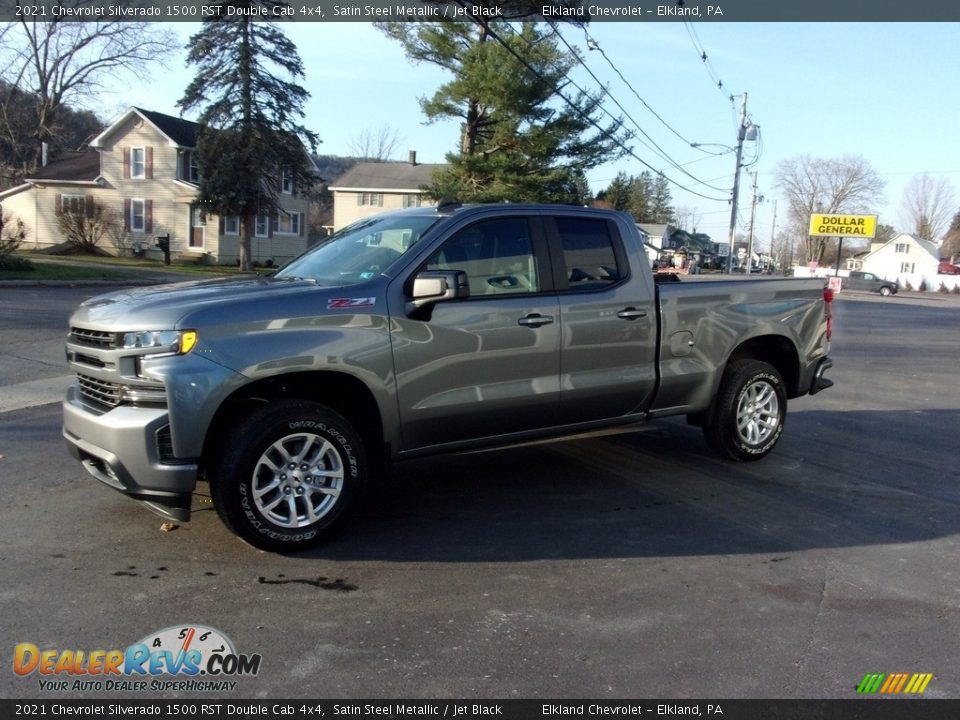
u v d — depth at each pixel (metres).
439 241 4.84
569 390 5.27
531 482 5.94
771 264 78.94
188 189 39.38
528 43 24.47
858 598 4.04
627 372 5.57
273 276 5.29
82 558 4.30
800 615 3.83
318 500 4.49
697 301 5.91
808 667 3.35
